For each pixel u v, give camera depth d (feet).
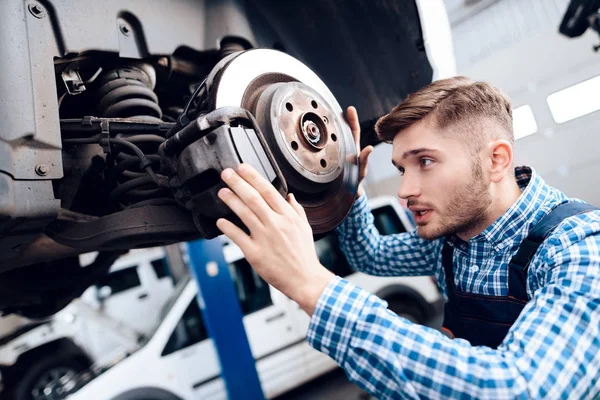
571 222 1.69
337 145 1.92
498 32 13.32
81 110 2.52
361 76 3.45
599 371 1.32
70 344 10.61
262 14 2.98
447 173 1.81
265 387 8.02
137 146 2.04
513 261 1.84
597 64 11.80
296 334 8.63
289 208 1.44
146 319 12.82
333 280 1.45
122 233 1.69
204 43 2.64
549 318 1.36
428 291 9.93
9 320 12.14
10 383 9.83
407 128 1.92
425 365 1.31
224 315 7.36
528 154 13.48
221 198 1.39
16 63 1.62
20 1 1.71
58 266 3.07
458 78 1.98
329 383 9.04
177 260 12.14
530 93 13.12
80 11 1.98
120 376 7.01
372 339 1.35
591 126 12.10
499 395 1.22
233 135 1.41
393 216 10.48
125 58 2.28
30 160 1.60
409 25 3.43
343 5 3.15
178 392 7.29
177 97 2.98
